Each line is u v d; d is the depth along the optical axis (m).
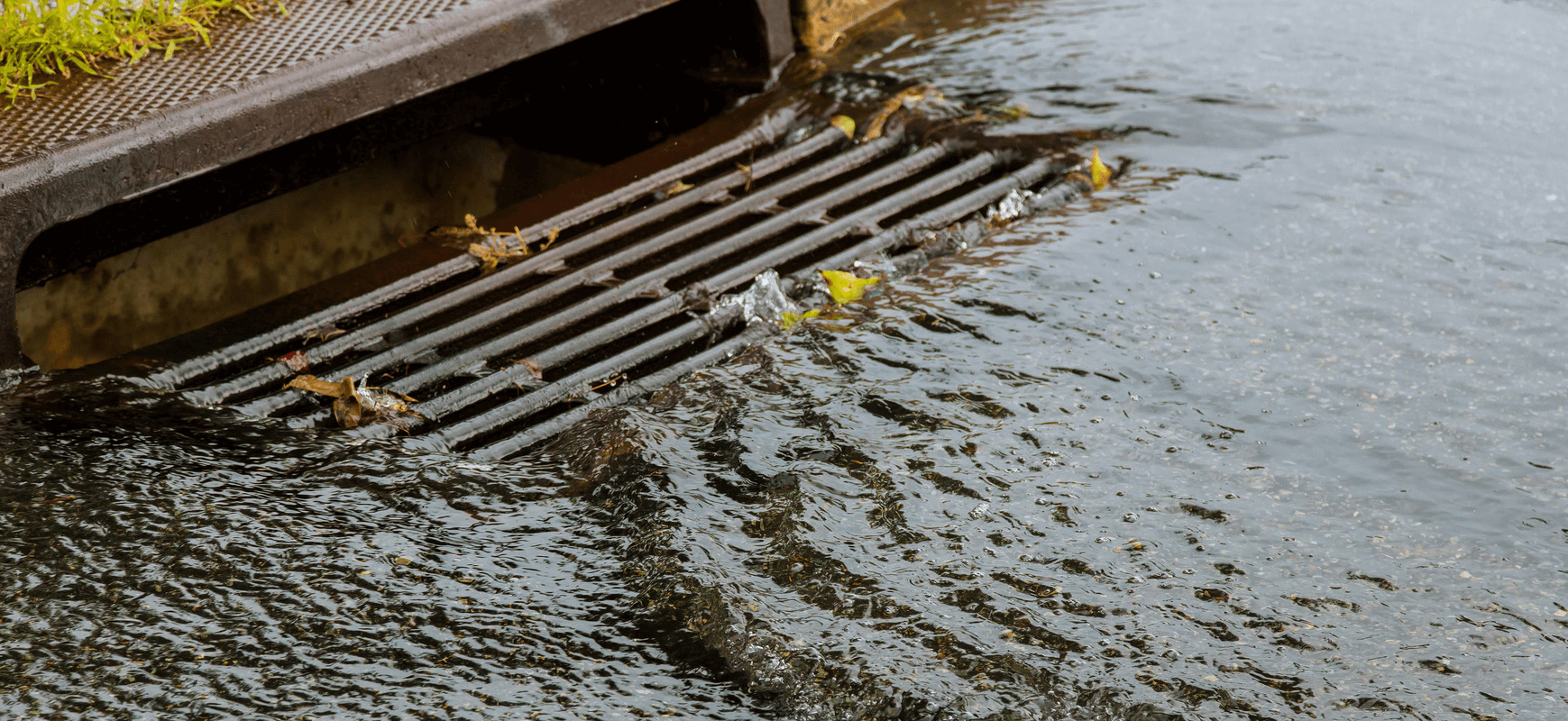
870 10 4.44
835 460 2.22
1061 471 2.17
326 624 1.83
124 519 2.06
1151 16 4.32
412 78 3.14
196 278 3.78
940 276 2.88
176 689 1.71
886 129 3.72
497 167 4.56
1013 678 1.70
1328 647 1.75
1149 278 2.83
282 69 2.94
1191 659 1.73
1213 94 3.73
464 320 2.82
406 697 1.69
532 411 2.55
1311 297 2.73
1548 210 3.03
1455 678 1.69
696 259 3.08
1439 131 3.44
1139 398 2.38
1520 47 3.94
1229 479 2.14
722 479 2.17
